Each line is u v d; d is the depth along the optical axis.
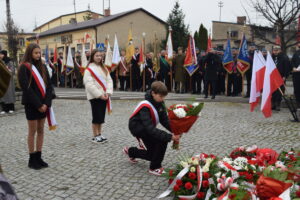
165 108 4.42
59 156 5.40
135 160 5.00
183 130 4.05
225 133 6.93
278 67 10.05
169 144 6.04
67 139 6.57
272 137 6.55
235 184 3.35
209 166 3.73
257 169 3.66
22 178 4.41
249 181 3.46
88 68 6.14
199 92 14.45
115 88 17.78
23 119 8.98
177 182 3.66
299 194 2.78
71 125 7.99
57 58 21.00
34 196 3.83
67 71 19.56
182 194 3.64
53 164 4.99
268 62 7.05
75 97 13.49
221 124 7.88
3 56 9.55
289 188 2.81
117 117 8.98
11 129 7.67
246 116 8.96
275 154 4.20
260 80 7.29
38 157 4.85
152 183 4.20
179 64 14.53
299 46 10.11
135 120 4.53
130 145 6.06
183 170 3.74
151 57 15.68
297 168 3.09
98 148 5.88
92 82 6.05
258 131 7.10
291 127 7.51
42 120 4.79
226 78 13.47
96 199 3.74
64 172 4.63
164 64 15.30
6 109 9.94
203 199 3.52
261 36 12.66
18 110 10.41
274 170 3.05
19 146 6.13
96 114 6.14
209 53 12.08
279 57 10.12
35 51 4.68
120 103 12.00
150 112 4.38
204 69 13.48
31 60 4.68
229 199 3.06
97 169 4.74
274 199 2.71
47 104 4.75
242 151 4.35
